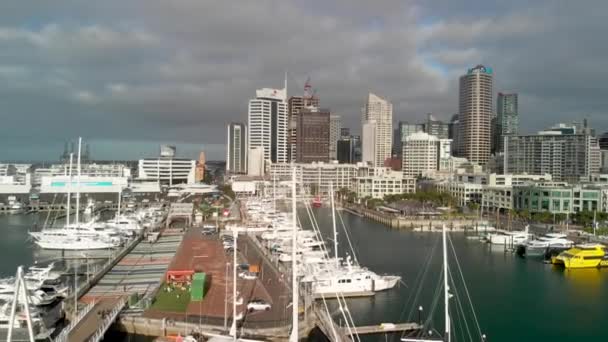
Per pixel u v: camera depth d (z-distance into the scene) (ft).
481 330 385.70
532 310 434.30
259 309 375.04
